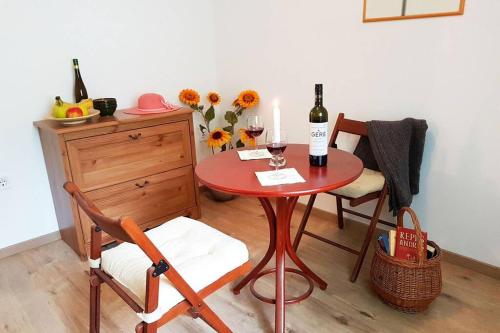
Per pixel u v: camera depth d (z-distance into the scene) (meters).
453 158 1.92
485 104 1.76
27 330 1.68
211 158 1.71
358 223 2.47
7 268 2.20
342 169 1.47
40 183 2.42
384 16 2.00
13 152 2.29
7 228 2.34
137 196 2.37
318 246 2.29
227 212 2.85
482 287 1.84
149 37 2.73
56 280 2.06
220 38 3.04
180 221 1.64
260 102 2.88
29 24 2.20
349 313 1.70
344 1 2.16
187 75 3.01
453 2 1.75
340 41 2.24
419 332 1.56
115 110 2.42
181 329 1.65
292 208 1.70
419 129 1.92
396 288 1.63
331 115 2.43
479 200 1.88
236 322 1.67
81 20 2.39
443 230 2.05
